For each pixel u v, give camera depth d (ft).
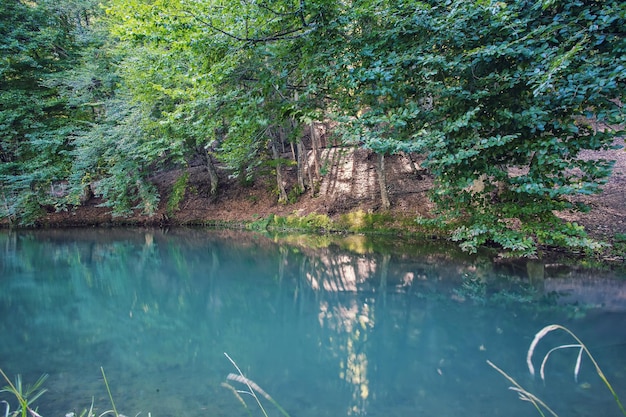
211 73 18.70
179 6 17.43
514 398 10.61
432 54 17.46
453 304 18.17
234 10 16.96
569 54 12.80
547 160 16.37
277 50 19.57
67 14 52.24
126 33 18.10
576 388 10.66
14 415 6.70
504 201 22.29
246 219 46.75
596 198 25.61
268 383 12.49
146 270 30.89
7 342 16.98
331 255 30.32
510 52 15.29
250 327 17.99
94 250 39.50
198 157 55.88
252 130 23.48
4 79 49.19
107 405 11.43
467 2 16.43
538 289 18.80
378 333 15.99
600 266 19.89
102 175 51.01
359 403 10.94
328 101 23.57
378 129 20.40
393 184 40.57
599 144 15.56
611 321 14.46
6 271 31.58
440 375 12.23
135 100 38.50
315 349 15.08
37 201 51.70
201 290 24.88
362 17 19.11
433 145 17.74
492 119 17.92
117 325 19.22
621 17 12.98
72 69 50.67
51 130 49.73
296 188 46.24
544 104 15.75
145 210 50.78
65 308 22.24
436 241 30.73
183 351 15.62
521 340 14.06
